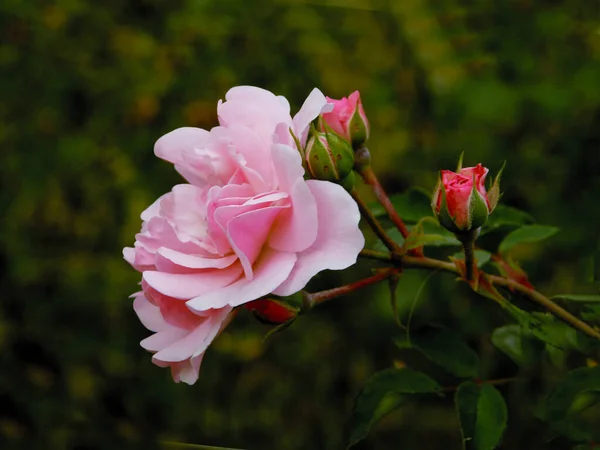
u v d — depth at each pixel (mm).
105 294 859
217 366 854
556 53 852
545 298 394
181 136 381
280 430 845
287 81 866
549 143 815
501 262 434
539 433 445
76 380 867
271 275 344
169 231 358
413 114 854
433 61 842
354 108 402
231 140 360
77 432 866
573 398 390
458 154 819
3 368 872
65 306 870
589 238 771
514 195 808
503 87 827
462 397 402
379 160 832
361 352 826
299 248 347
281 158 345
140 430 861
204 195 369
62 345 867
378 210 429
